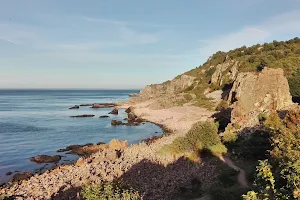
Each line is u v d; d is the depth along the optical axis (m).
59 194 23.69
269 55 79.00
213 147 29.22
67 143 49.56
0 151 43.88
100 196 11.77
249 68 75.06
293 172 11.58
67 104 143.38
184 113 70.19
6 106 128.25
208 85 92.44
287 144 14.66
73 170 29.80
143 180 25.12
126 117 83.00
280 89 46.25
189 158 28.53
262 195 11.61
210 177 23.14
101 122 74.00
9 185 28.20
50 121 76.75
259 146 26.20
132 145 40.97
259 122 33.53
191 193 20.75
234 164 25.06
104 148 43.19
